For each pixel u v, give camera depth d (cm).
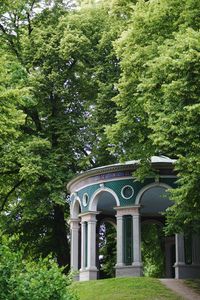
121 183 2795
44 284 1066
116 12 3238
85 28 3500
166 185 2736
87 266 2828
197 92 1789
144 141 2423
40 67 3500
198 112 1711
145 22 2295
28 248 3544
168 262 3488
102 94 3288
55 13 3634
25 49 3462
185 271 2736
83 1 3838
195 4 2047
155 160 2842
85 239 2886
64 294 1093
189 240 2797
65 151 3425
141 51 2266
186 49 1791
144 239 4028
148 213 3400
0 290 1003
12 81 2242
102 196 3006
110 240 3719
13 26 3528
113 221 3350
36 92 3344
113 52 3262
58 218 3525
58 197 3169
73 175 3275
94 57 3441
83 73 3506
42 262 1160
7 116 2005
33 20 3612
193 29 2009
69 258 3531
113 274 3656
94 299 2192
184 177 1870
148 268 4344
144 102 2092
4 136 2211
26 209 3281
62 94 3381
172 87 1770
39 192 3325
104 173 2847
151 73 2116
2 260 1060
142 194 2750
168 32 2266
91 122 3362
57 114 3538
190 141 1814
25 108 3447
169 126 1852
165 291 2272
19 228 3503
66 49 3281
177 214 2103
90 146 3547
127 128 2422
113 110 3294
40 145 3161
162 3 2203
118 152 2509
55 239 3525
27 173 3052
